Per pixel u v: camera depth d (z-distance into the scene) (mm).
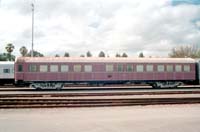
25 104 17672
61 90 30188
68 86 37781
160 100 18922
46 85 30172
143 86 37469
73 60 30500
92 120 12656
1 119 12930
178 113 14641
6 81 38500
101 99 18688
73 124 11742
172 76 32469
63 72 30281
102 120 12656
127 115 14031
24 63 29828
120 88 33031
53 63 30141
